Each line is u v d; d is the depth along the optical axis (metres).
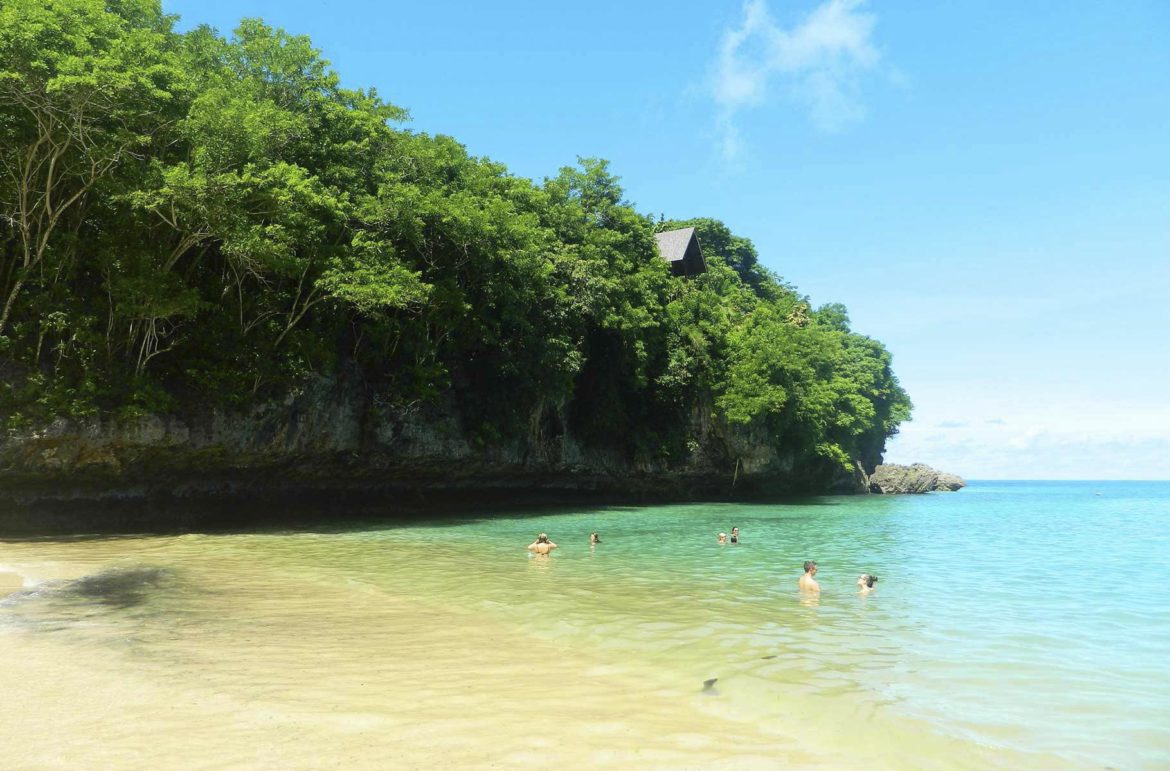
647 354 47.38
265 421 28.39
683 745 6.11
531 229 38.03
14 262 22.55
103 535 23.25
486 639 10.01
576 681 7.98
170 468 26.61
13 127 21.06
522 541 23.80
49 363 23.22
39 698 7.02
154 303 22.61
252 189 23.94
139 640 9.55
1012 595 14.23
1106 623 11.55
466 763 5.58
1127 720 6.97
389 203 29.53
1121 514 48.66
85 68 20.27
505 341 37.28
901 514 43.94
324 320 30.39
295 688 7.54
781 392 51.47
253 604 12.33
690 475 53.97
